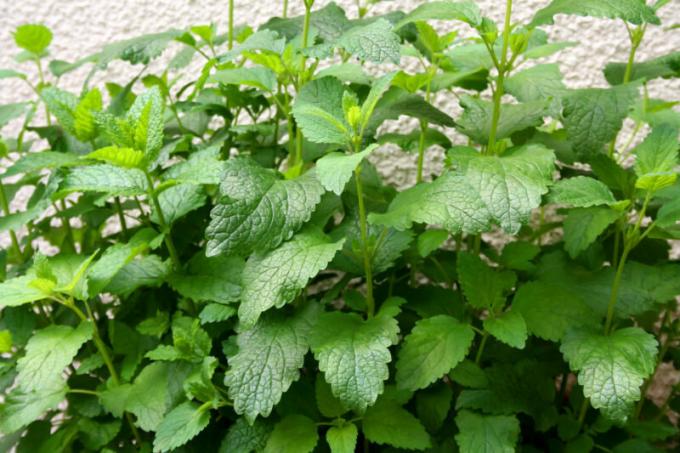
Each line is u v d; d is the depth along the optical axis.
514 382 0.62
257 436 0.61
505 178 0.57
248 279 0.58
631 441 0.61
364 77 0.65
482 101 0.68
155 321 0.65
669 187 0.62
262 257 0.58
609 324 0.60
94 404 0.65
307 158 0.68
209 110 0.71
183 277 0.63
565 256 0.67
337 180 0.54
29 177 0.72
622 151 0.79
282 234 0.58
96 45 0.92
